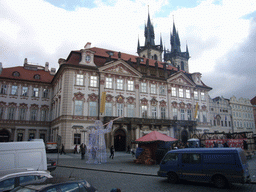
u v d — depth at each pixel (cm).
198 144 3862
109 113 4622
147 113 5094
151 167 2305
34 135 5178
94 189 806
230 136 4103
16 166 1318
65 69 4419
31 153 1393
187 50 11500
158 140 2597
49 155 3684
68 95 4319
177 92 5672
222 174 1338
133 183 1494
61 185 721
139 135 4797
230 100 7444
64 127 4172
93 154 2708
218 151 1397
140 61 5491
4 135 4944
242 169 1295
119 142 4659
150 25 10169
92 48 5391
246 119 7812
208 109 6191
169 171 1531
